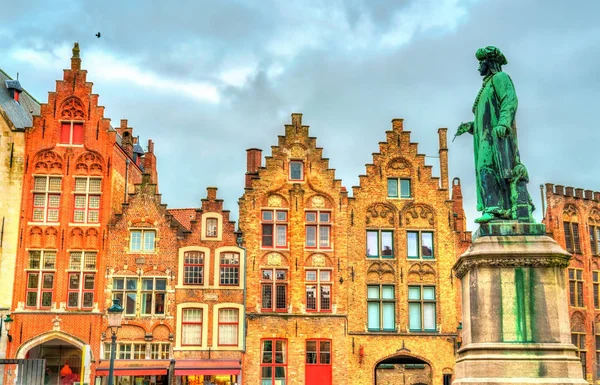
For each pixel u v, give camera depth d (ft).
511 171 47.93
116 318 79.20
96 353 121.90
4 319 121.29
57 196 127.95
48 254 125.59
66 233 126.31
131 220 127.24
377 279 130.41
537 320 44.68
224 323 125.08
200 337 123.85
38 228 126.11
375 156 134.92
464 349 45.57
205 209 128.67
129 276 125.18
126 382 124.77
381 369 152.66
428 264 131.44
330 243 130.82
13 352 121.08
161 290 124.88
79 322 122.93
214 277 126.11
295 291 127.85
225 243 127.65
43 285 124.47
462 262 47.14
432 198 134.00
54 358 126.41
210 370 121.19
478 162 49.80
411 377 152.87
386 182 134.10
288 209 131.13
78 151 129.80
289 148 133.28
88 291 124.57
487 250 45.70
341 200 132.36
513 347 44.01
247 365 124.06
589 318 152.87
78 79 132.26
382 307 129.49
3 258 124.26
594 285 156.35
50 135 129.80
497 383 42.70
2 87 136.26
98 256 125.80
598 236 160.66
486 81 50.83
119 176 134.92
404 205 133.28
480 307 45.42
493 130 48.83
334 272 129.39
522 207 47.26
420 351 127.54
